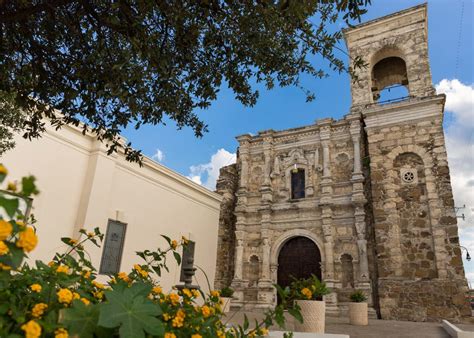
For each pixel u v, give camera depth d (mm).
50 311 1933
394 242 17234
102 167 12445
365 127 20234
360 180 19781
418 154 18281
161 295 2885
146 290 2324
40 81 5566
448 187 17016
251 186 23844
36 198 10352
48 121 10883
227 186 24156
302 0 3975
